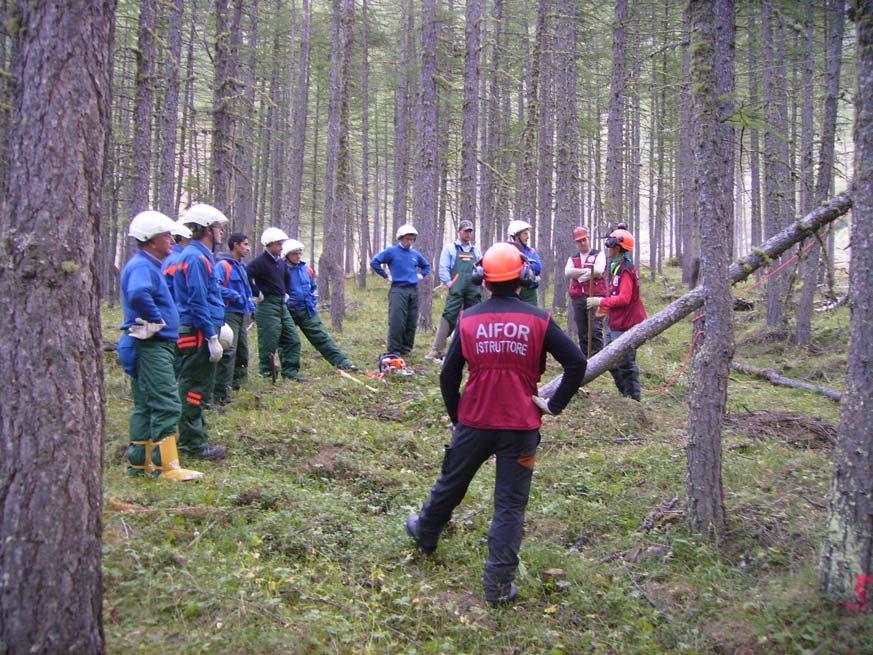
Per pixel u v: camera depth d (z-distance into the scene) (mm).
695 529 4727
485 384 4008
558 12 16625
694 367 4812
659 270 28734
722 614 3822
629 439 7277
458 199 27281
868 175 3592
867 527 3518
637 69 13961
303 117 24688
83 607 2740
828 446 7184
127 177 16797
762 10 14125
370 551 4504
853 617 3482
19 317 2729
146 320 5148
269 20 22266
